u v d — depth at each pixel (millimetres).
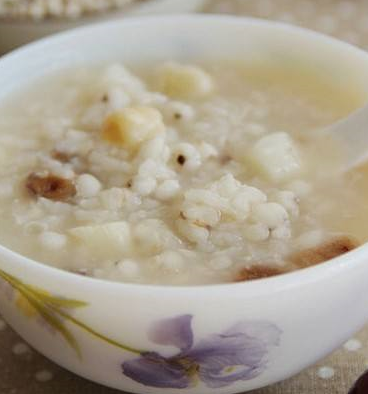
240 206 271
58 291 224
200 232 263
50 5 414
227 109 329
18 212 281
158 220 271
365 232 271
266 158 294
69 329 233
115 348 231
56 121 322
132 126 301
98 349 234
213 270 253
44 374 281
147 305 218
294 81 349
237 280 249
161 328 222
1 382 279
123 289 218
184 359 231
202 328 223
